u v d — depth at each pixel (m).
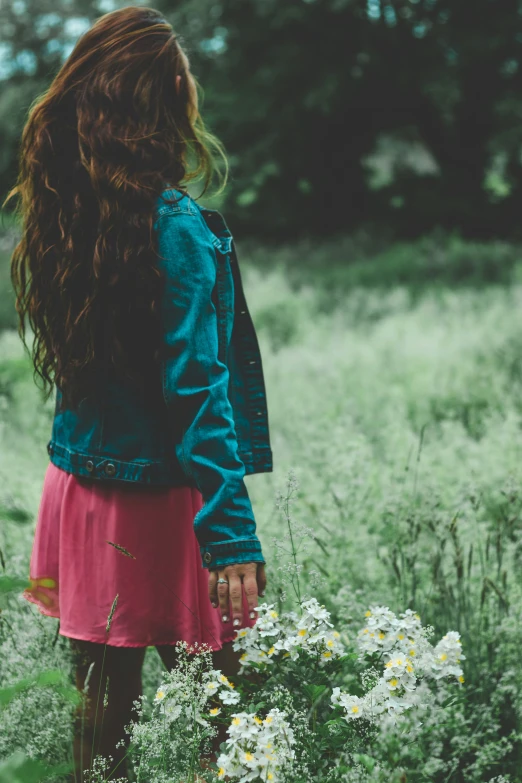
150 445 1.81
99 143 1.78
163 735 1.70
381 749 1.59
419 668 1.80
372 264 15.54
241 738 1.60
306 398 5.87
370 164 28.78
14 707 1.87
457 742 2.14
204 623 1.87
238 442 1.95
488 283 12.71
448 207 21.12
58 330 1.84
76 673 1.92
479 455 4.18
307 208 21.70
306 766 1.65
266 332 9.75
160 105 1.85
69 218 1.82
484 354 6.92
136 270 1.72
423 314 9.63
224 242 1.87
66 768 1.37
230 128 21.12
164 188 1.78
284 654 1.84
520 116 20.58
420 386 5.90
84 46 1.88
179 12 20.52
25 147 1.91
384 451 4.54
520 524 3.12
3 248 15.82
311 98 19.83
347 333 8.72
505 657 2.40
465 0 20.33
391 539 2.99
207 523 1.65
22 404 4.99
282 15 19.91
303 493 3.46
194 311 1.70
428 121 22.25
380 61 20.20
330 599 2.58
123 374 1.78
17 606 2.29
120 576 1.81
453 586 2.69
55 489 1.92
